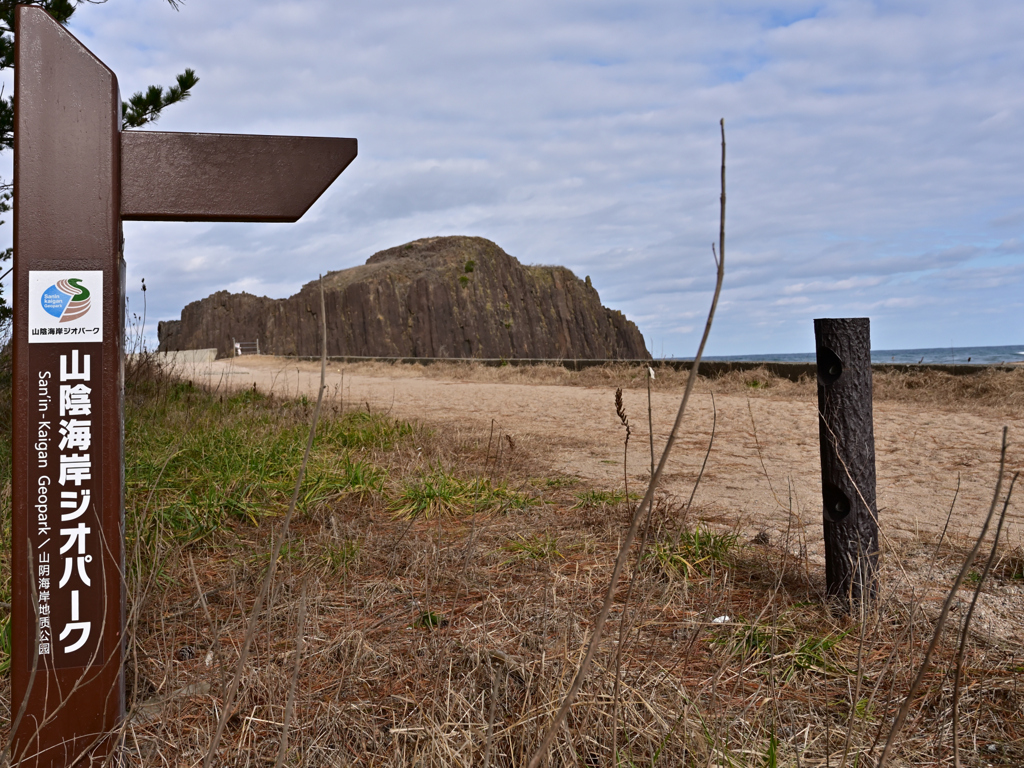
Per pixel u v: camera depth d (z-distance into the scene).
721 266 1.08
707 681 2.32
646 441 7.79
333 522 4.01
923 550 3.69
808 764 1.86
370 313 116.25
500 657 2.39
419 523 4.36
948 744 1.96
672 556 3.40
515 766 1.85
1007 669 2.35
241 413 8.49
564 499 5.00
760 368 14.36
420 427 8.22
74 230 2.02
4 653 2.52
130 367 9.66
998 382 10.57
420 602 3.07
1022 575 3.27
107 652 2.01
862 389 2.82
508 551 3.78
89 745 1.98
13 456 1.98
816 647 2.50
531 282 136.38
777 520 4.45
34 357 1.99
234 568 3.38
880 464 6.18
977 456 6.42
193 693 2.30
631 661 2.42
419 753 1.89
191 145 2.14
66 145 2.02
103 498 2.01
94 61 2.04
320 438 6.79
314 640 2.66
